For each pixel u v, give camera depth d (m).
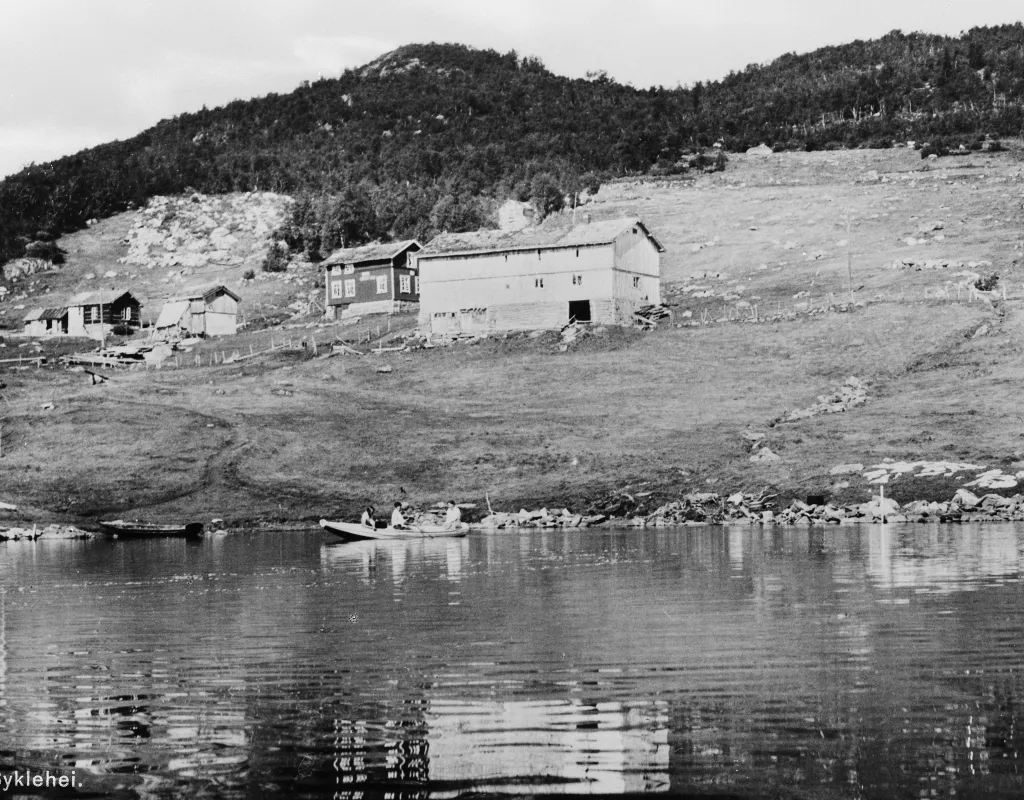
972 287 141.50
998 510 86.81
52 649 44.38
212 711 34.34
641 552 72.56
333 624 48.00
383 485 107.94
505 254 156.25
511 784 27.70
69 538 98.50
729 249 194.25
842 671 37.03
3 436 124.25
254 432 121.25
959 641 40.91
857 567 61.16
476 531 94.31
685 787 27.31
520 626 46.16
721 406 119.38
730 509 93.50
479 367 141.88
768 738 30.56
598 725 31.92
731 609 48.84
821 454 102.00
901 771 28.02
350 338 167.75
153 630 48.03
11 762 30.14
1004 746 29.62
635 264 156.62
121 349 186.38
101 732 32.56
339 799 27.14
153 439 120.50
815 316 142.12
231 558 77.88
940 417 107.00
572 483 103.81
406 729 31.94
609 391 127.94
